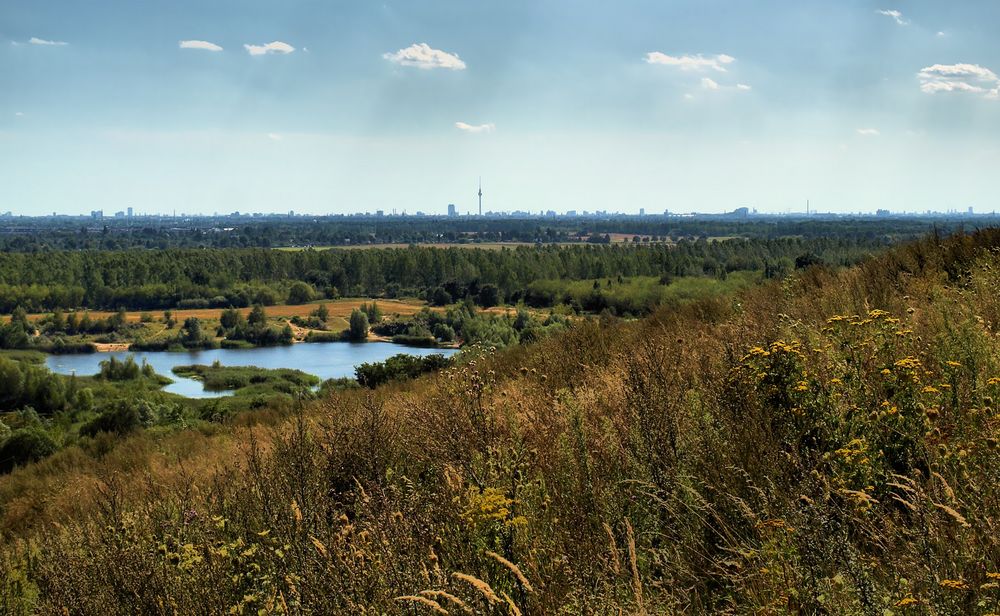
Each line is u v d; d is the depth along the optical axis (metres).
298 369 70.62
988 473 2.88
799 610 2.49
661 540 3.47
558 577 2.98
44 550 5.12
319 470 5.37
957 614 2.29
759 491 3.20
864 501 2.90
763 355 4.22
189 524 4.70
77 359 85.06
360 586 3.01
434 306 114.19
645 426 4.21
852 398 3.72
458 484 3.87
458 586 2.81
